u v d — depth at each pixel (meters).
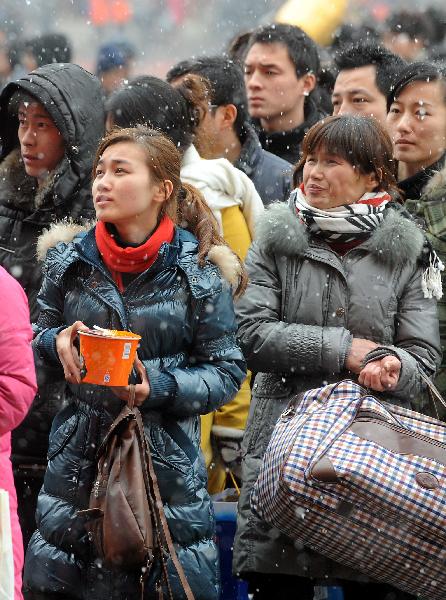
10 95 15.41
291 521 12.68
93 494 12.05
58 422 12.86
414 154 16.17
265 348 13.70
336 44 26.72
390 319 13.80
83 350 11.95
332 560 13.40
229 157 18.56
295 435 12.76
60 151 15.30
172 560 12.21
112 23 42.66
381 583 13.75
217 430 15.98
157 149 12.83
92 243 12.80
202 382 12.61
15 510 11.82
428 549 12.51
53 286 13.02
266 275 14.05
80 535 12.48
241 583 14.98
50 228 14.30
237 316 13.97
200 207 13.27
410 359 13.40
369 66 19.23
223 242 13.24
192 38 44.75
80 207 15.38
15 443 14.75
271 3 44.12
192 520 12.55
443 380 15.12
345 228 13.83
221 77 18.34
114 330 12.26
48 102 15.03
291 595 13.97
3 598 10.89
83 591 12.52
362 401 12.99
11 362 11.52
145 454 12.13
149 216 12.84
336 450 12.54
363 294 13.79
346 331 13.62
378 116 19.19
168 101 16.23
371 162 14.00
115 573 12.40
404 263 13.88
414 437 12.73
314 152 14.05
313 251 13.92
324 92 22.05
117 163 12.71
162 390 12.36
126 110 16.00
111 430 12.10
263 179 18.47
